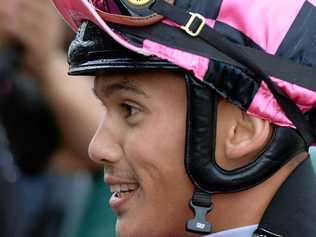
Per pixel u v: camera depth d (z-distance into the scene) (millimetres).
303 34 3842
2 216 5941
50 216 6254
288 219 3863
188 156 3775
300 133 3842
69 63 3957
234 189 3805
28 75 6176
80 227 6320
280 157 3822
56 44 6180
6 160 5984
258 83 3777
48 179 6266
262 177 3818
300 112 3828
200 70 3734
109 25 3805
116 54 3799
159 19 3775
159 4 3777
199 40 3766
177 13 3771
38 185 6234
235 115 3805
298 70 3814
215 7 3791
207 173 3775
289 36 3826
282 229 3855
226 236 3846
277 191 3877
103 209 6297
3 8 6023
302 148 3879
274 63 3795
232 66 3752
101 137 3912
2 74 6125
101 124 3939
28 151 6207
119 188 3924
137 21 3766
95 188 6316
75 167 6328
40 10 6066
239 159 3814
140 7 3789
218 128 3799
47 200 6234
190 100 3754
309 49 3836
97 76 3924
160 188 3850
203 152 3766
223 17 3795
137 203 3893
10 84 6141
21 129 6191
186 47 3754
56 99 6199
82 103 6254
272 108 3791
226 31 3781
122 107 3896
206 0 3799
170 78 3799
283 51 3812
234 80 3754
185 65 3730
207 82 3738
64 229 6320
